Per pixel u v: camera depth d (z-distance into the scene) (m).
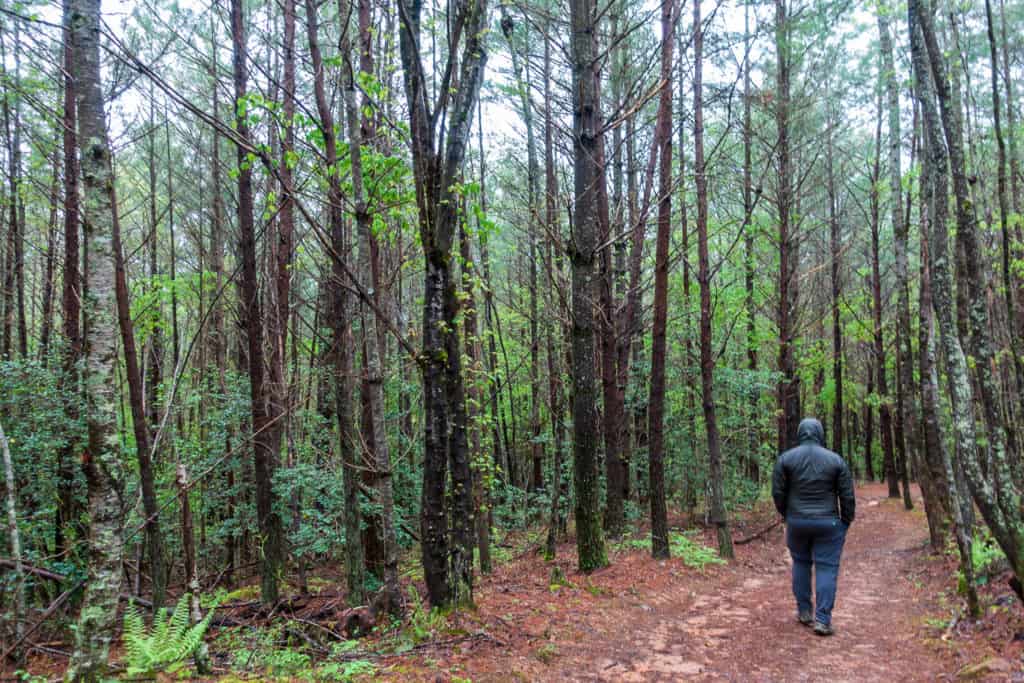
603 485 15.79
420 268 10.91
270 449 10.87
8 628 8.00
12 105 11.88
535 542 13.08
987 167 11.16
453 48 6.07
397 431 13.14
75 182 10.58
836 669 5.28
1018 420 9.18
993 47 7.18
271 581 10.43
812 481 6.56
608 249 12.23
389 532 6.77
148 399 16.09
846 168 20.97
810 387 32.94
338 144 7.24
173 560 14.48
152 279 13.74
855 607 7.57
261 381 10.80
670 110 10.03
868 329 21.55
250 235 10.62
